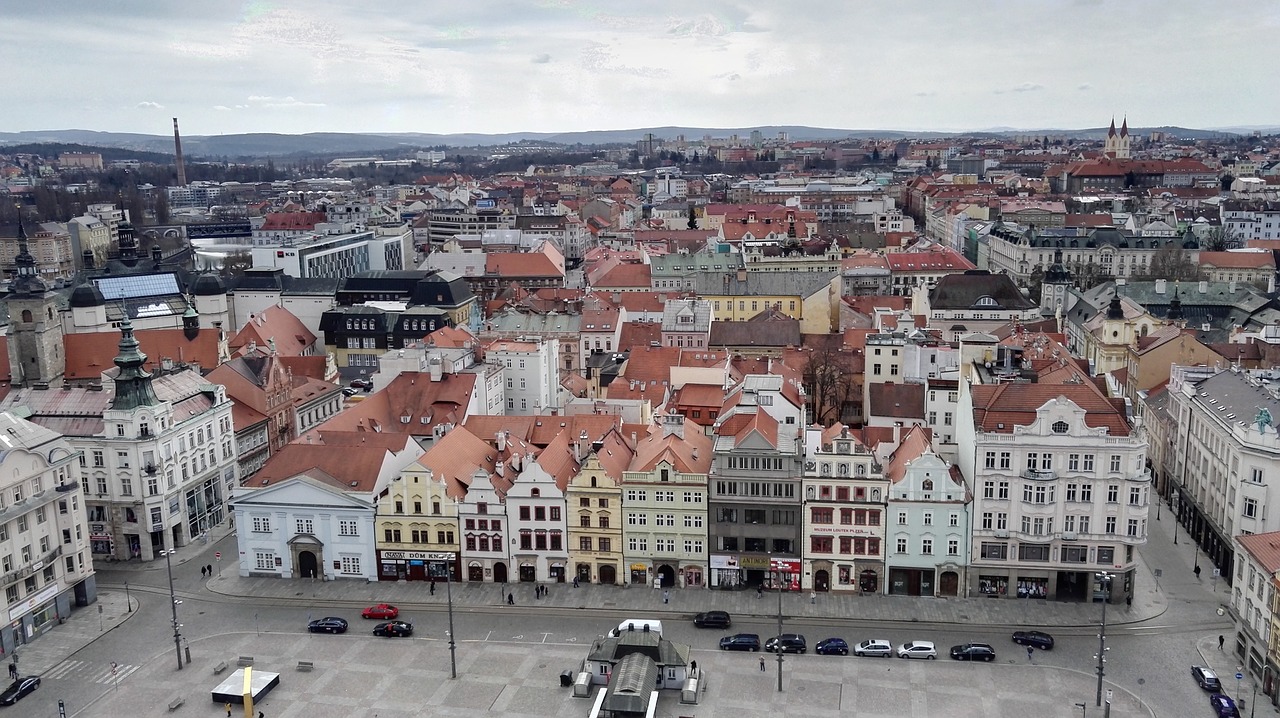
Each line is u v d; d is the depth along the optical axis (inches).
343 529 5536.4
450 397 6574.8
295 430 7490.2
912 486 5123.0
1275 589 4146.2
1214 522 5585.6
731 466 5231.3
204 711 4318.4
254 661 4709.6
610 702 4101.9
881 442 5733.3
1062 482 5004.9
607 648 4480.8
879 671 4517.7
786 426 5718.5
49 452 5118.1
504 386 7426.2
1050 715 4151.1
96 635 4997.5
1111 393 5462.6
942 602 5177.2
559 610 5172.2
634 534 5383.9
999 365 6102.4
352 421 6363.2
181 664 4662.9
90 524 5890.8
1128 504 4960.6
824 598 5251.0
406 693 4416.8
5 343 7564.0
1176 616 4987.7
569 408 6702.8
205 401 6402.6
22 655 4795.8
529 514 5418.3
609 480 5315.0
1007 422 5068.9
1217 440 5580.7
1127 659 4586.6
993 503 5093.5
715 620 4950.8
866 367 7696.9
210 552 6013.8
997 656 4621.1
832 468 5157.5
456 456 5684.1
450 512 5442.9
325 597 5383.9
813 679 4456.2
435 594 5378.9
